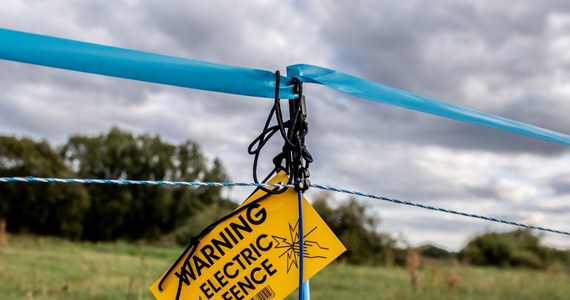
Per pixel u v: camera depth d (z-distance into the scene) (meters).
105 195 22.78
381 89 1.26
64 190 20.80
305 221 1.11
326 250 1.11
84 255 10.03
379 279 8.49
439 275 8.30
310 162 1.13
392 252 12.44
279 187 1.11
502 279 8.88
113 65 0.97
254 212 1.12
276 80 1.09
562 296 7.94
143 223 23.44
